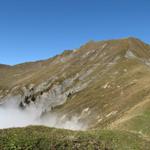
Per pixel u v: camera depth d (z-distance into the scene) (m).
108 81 127.56
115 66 143.88
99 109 98.56
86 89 139.38
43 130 29.83
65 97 153.62
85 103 113.81
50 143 24.77
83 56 186.00
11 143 23.52
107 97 105.81
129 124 46.41
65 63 190.75
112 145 29.41
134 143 32.03
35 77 193.88
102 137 30.86
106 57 163.75
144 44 180.38
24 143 23.94
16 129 28.22
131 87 101.50
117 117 71.50
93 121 92.19
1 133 25.78
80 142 26.80
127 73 125.81
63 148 24.84
